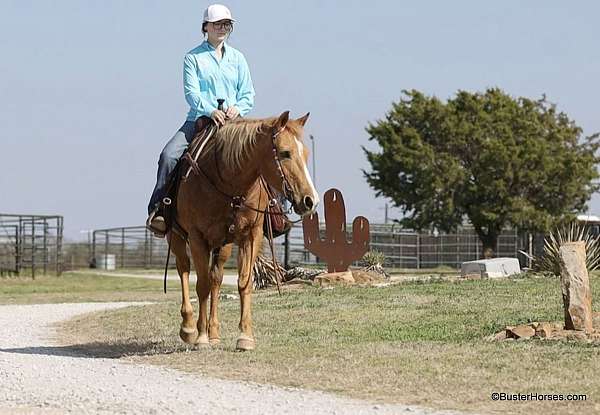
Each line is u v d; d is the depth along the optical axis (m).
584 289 13.74
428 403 9.95
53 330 17.86
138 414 9.49
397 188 57.69
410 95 58.47
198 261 13.35
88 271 56.19
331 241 24.55
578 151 59.78
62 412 9.69
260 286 24.67
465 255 60.19
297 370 11.77
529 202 56.78
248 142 12.54
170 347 14.33
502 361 11.80
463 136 57.06
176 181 13.55
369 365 11.85
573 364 11.52
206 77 13.97
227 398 10.22
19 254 44.22
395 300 18.19
